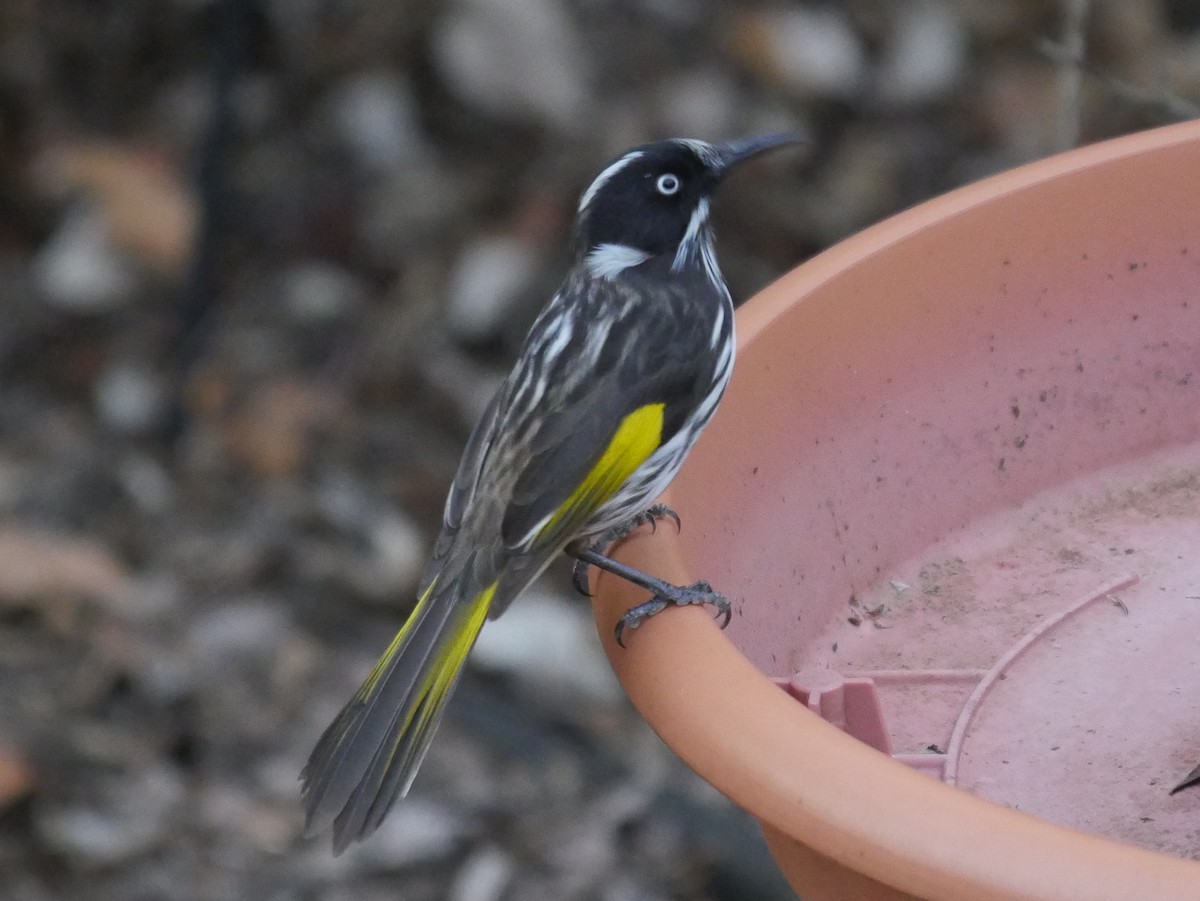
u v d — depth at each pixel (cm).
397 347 1375
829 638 622
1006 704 580
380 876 1035
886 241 639
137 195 1447
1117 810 534
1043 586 634
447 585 612
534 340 668
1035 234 652
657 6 1573
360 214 1466
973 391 657
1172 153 650
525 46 1511
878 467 644
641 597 532
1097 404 670
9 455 1289
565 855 1048
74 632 1159
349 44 1555
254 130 1511
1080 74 1141
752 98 1512
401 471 1295
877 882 461
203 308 1330
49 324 1388
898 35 1564
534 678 1151
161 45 1559
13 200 1467
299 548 1237
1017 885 416
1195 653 596
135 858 1030
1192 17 1512
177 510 1262
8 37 1545
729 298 698
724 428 604
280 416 1323
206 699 1126
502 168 1482
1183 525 654
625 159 684
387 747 571
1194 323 665
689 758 480
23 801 1052
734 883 1038
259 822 1056
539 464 627
